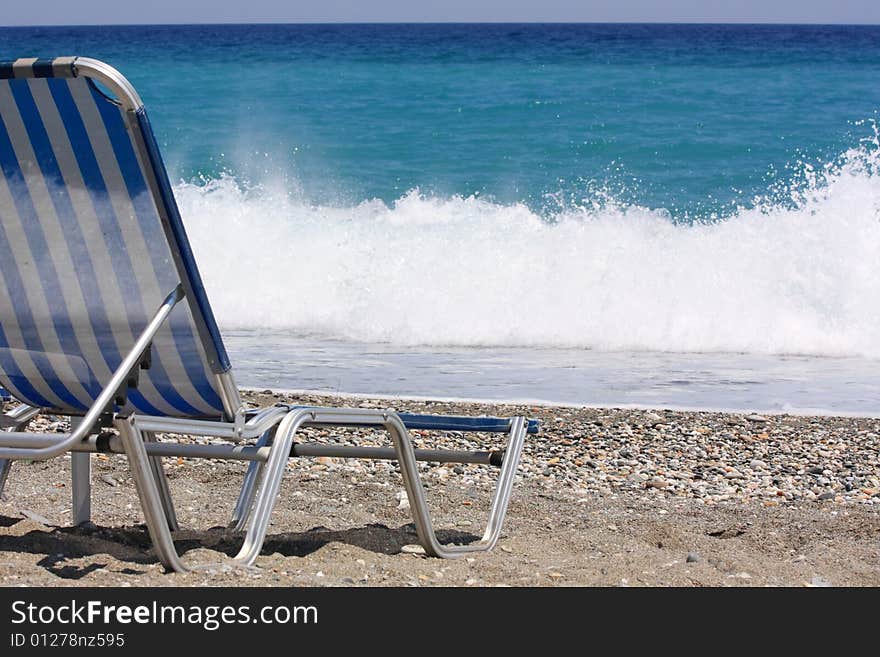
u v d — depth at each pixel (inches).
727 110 844.6
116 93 100.9
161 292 112.7
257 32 4281.5
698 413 272.5
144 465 112.2
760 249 414.0
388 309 396.2
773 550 159.5
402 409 272.2
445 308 393.7
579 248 426.9
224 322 404.2
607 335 370.9
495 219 458.9
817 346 362.0
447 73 1061.1
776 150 703.1
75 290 115.3
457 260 426.6
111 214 109.3
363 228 458.6
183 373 119.0
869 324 373.1
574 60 1296.8
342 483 194.5
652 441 244.1
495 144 719.7
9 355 124.4
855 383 315.3
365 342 373.4
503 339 372.5
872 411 280.8
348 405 275.7
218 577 122.1
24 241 114.6
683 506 188.4
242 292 420.5
